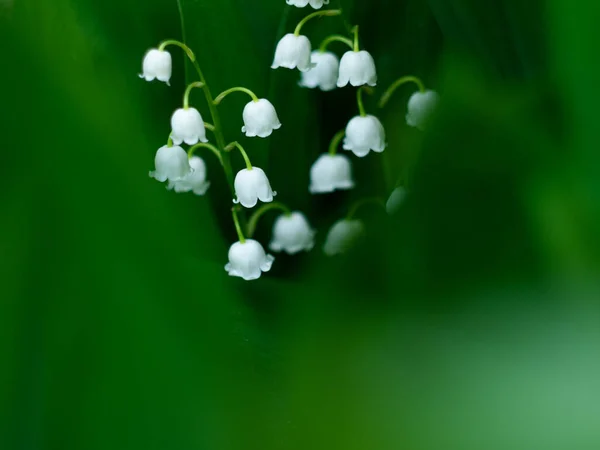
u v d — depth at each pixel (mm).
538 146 288
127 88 349
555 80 294
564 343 219
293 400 275
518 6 309
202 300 304
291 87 367
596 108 271
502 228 275
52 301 302
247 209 380
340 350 276
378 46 367
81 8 343
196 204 355
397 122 366
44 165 303
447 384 234
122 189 305
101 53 345
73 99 306
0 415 295
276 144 372
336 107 375
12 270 301
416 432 230
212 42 358
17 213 302
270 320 310
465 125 303
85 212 302
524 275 255
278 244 374
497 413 216
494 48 311
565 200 266
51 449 291
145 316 302
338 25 366
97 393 301
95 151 305
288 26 364
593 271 243
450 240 284
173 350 301
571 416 204
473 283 260
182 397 300
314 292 310
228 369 301
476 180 290
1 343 300
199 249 336
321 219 379
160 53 349
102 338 301
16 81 304
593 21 274
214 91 362
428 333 253
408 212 299
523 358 222
